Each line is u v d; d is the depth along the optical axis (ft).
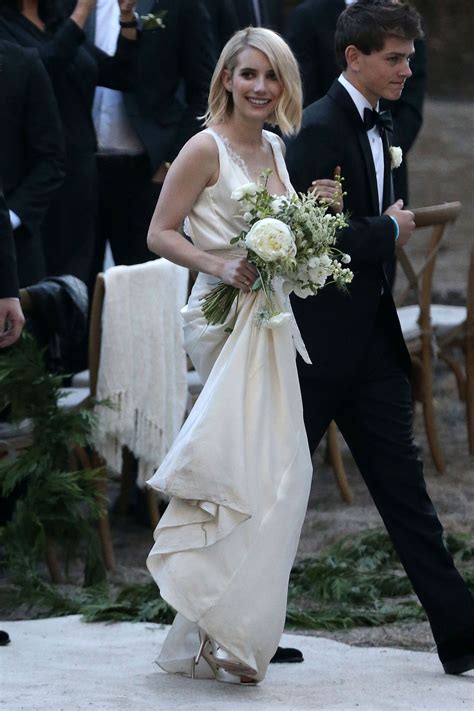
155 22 64.80
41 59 61.41
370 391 41.65
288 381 38.34
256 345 38.09
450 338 71.36
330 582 52.31
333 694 38.81
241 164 38.78
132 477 63.46
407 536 41.22
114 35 67.15
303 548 59.26
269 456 37.83
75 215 63.87
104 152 67.10
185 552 37.58
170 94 67.10
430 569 40.93
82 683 39.70
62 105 63.36
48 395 52.42
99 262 68.74
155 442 55.67
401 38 40.09
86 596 51.19
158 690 39.01
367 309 41.42
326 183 40.16
